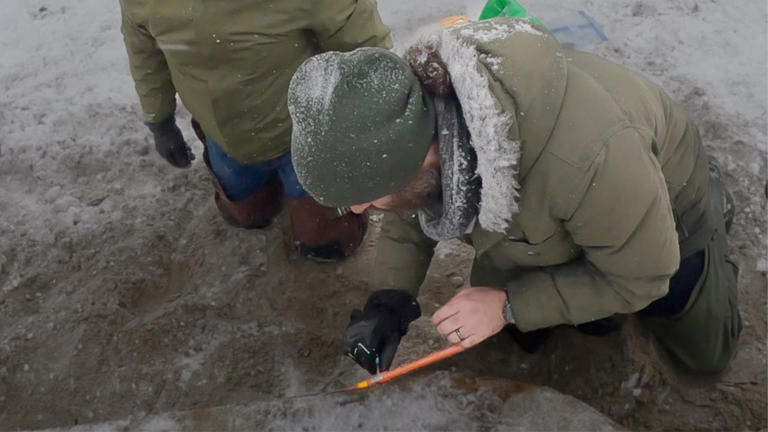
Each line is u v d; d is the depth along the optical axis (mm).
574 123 1702
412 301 2387
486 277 2518
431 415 2479
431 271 3527
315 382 3111
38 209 3719
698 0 4363
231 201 3307
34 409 3057
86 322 3275
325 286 3443
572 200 1754
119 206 3729
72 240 3586
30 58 4414
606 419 2436
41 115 4090
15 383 3127
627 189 1725
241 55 2488
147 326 3258
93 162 3891
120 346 3213
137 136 3994
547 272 2121
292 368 3160
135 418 2578
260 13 2408
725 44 4168
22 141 3961
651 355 3172
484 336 2186
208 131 2846
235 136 2770
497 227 1754
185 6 2400
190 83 2635
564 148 1702
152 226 3639
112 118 4074
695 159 2488
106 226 3641
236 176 3166
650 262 1877
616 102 1848
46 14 4629
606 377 3117
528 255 2033
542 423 2441
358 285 3443
